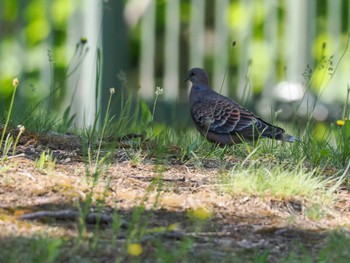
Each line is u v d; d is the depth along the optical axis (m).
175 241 7.62
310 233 8.18
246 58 20.56
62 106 18.09
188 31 22.73
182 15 22.77
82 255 7.03
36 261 6.73
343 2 22.73
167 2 20.25
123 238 7.54
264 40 20.98
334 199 9.25
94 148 10.62
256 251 7.45
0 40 20.53
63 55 20.02
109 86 17.17
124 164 10.00
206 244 7.65
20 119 11.45
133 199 8.62
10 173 9.00
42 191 8.51
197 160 10.38
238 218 8.46
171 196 8.86
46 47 19.83
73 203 8.30
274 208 8.75
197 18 20.53
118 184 9.12
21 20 20.14
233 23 21.06
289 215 8.67
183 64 22.62
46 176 9.02
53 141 10.59
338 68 21.23
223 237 7.89
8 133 10.53
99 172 8.91
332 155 11.03
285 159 10.90
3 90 20.12
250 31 20.73
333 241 7.71
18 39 20.09
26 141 10.45
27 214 7.83
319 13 22.02
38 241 7.05
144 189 9.05
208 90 13.43
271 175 9.20
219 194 9.05
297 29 20.42
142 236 7.53
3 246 7.05
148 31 20.25
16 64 20.45
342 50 21.98
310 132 12.43
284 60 20.48
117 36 17.34
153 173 9.70
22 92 19.66
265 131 12.00
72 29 19.02
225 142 12.46
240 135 12.35
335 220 8.62
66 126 12.08
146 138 11.28
